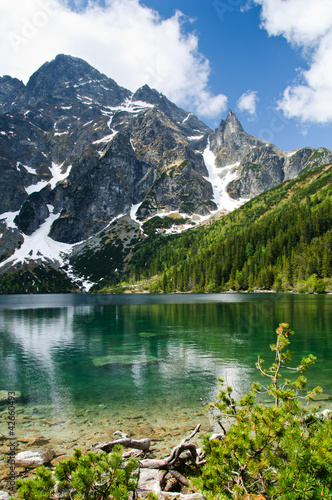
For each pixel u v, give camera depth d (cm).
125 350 3189
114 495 504
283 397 705
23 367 2600
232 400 839
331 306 7250
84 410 1619
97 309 8688
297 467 481
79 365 2647
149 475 817
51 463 1041
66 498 582
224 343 3428
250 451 582
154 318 6034
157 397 1808
